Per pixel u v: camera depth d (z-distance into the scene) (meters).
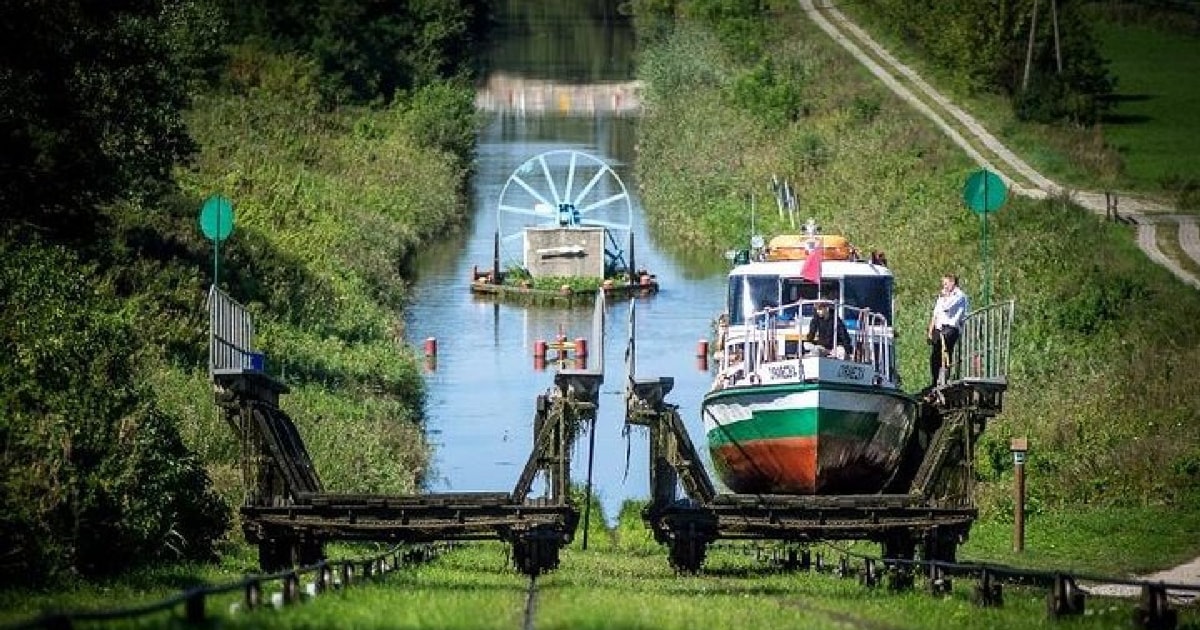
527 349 173.25
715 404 101.44
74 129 129.25
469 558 98.81
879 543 102.19
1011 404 134.38
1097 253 178.38
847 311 105.00
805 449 97.06
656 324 183.25
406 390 154.62
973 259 179.38
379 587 72.38
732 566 96.00
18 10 123.25
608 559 97.69
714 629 58.38
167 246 156.12
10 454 79.88
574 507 85.94
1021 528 103.69
